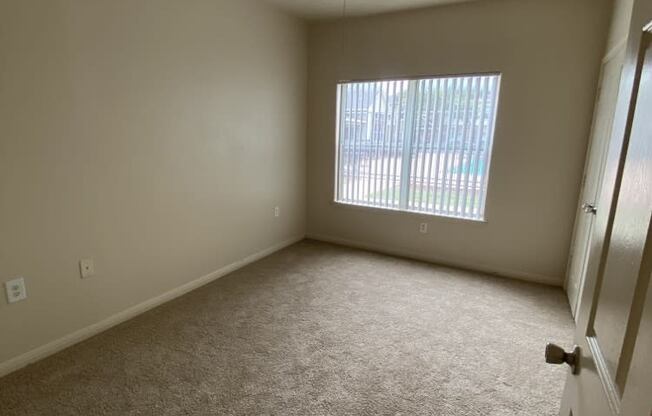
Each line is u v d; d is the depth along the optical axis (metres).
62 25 2.04
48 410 1.76
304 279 3.32
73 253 2.25
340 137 4.17
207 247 3.21
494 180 3.40
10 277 1.99
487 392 1.92
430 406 1.82
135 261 2.62
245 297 2.96
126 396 1.85
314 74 4.13
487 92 3.33
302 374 2.04
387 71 3.72
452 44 3.38
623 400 0.57
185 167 2.90
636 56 0.72
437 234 3.78
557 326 2.59
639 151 0.64
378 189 4.05
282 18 3.68
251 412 1.76
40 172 2.04
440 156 3.64
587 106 2.97
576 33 2.92
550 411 1.79
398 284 3.24
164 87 2.65
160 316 2.65
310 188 4.45
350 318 2.64
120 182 2.46
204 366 2.09
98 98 2.26
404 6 3.42
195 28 2.82
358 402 1.84
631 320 0.58
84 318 2.36
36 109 1.99
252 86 3.44
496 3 3.16
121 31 2.33
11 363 2.04
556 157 3.14
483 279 3.39
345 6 3.47
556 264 3.29
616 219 0.73
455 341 2.38
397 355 2.22
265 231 3.91
